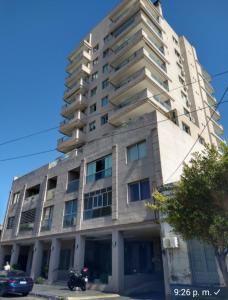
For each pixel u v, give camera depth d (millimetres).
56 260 21859
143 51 27156
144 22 29953
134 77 27453
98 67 36469
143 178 17078
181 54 38219
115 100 28906
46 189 26953
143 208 16188
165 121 18984
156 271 19406
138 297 14031
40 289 17125
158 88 26953
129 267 20734
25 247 29984
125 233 18391
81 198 21438
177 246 13172
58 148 33875
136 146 18906
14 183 33906
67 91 39031
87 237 20891
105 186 19875
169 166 16984
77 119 32844
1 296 13906
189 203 8953
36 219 26141
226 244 8156
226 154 8617
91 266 21891
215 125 39000
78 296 13539
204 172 8922
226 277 8258
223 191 8289
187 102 33094
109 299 13227
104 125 30031
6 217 31938
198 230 8641
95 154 22234
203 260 12312
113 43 33312
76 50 40719
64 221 22547
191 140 21406
